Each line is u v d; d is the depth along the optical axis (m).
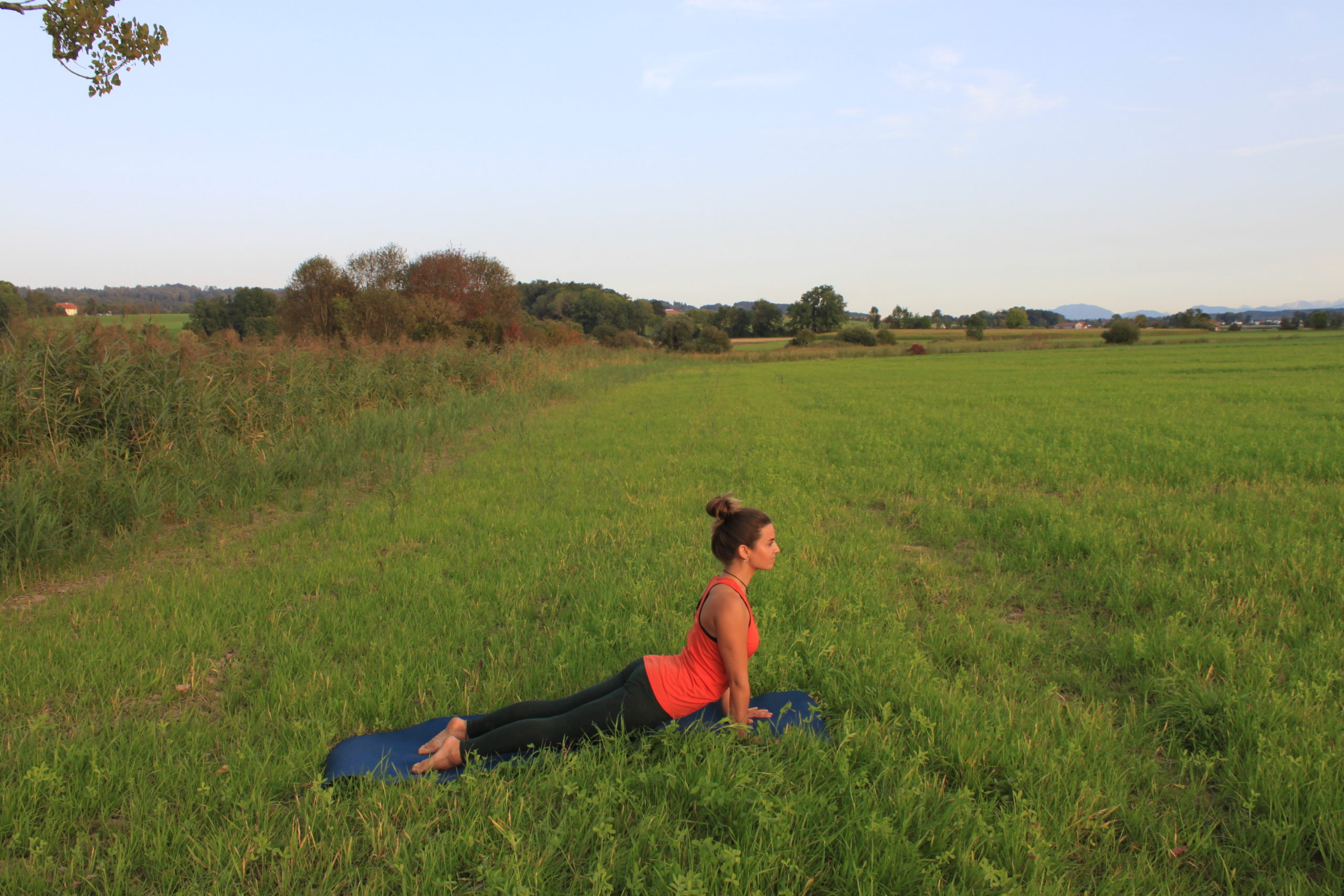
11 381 8.86
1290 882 2.48
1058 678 4.16
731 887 2.46
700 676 3.37
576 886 2.54
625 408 21.36
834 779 3.09
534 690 4.00
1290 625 4.55
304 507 9.22
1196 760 3.21
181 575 6.29
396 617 5.16
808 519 7.95
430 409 16.56
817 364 58.94
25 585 6.27
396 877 2.60
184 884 2.62
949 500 8.74
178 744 3.51
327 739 3.55
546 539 7.24
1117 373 35.69
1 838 2.86
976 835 2.68
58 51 8.41
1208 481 9.24
